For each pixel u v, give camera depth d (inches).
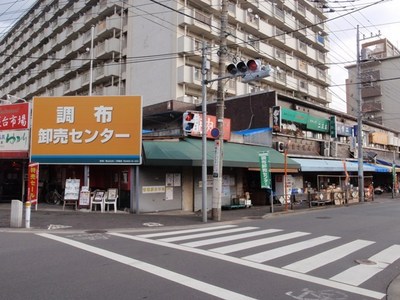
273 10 1636.3
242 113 1046.4
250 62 507.2
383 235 439.2
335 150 1205.1
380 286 233.0
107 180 728.3
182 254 313.4
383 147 1674.5
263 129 978.1
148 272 251.1
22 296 198.7
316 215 682.2
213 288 218.7
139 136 655.1
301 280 241.1
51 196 784.3
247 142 936.9
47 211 649.0
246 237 414.0
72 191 682.8
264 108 1001.5
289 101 1075.3
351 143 1314.0
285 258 305.4
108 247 342.0
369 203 1028.5
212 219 592.7
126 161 652.1
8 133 725.9
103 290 210.7
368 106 2212.1
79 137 673.0
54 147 678.5
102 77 1471.5
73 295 201.2
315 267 277.1
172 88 1218.6
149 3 1331.2
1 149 727.1
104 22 1517.0
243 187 877.8
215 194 593.6
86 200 670.5
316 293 214.7
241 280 237.1
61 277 235.9
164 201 706.8
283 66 1657.2
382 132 1616.6
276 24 1706.4
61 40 1865.2
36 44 2137.1
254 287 223.1
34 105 693.9
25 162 824.3
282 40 1647.4
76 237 402.3
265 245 363.3
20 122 716.7
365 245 372.2
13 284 220.2
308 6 1927.9
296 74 1781.5
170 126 1135.6
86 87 1615.4
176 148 694.5
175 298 199.2
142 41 1344.7
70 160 671.1
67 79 1836.9
